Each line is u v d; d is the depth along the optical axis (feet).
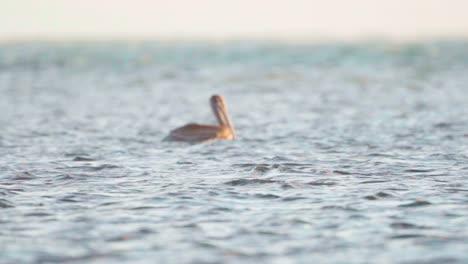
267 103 457.68
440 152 244.22
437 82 597.93
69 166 223.10
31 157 241.35
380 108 406.62
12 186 192.24
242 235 148.36
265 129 319.47
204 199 176.55
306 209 166.91
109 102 474.90
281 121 352.08
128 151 254.47
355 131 306.55
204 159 235.40
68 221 158.30
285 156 238.89
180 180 199.31
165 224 155.94
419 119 346.33
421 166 218.18
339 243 143.43
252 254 137.49
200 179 200.44
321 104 440.45
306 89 569.23
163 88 598.75
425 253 137.39
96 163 228.63
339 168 215.31
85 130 320.70
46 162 230.89
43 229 152.35
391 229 151.53
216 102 296.30
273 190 185.37
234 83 650.43
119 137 295.69
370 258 135.23
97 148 262.26
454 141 270.67
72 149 260.01
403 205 169.78
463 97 461.78
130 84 640.99
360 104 434.71
